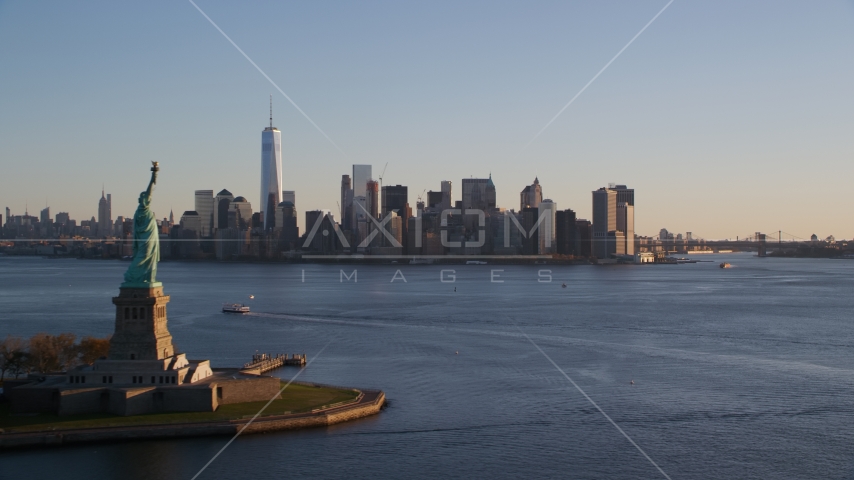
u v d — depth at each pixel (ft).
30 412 495.41
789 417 550.36
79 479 415.64
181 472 426.51
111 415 490.49
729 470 448.65
